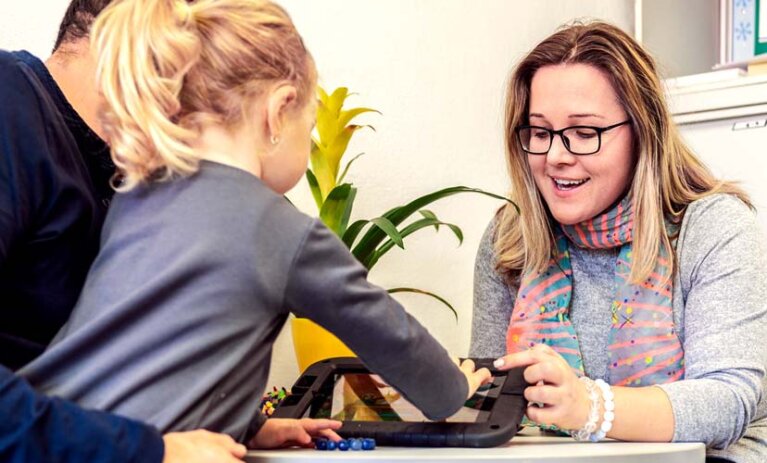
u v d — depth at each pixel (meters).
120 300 0.73
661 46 2.32
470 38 2.02
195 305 0.73
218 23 0.83
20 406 0.64
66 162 0.86
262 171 0.87
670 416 0.98
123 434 0.65
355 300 0.78
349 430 0.88
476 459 0.73
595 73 1.21
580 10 2.29
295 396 0.98
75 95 0.93
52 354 0.72
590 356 1.27
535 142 1.26
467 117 2.01
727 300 1.13
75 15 0.95
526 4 2.15
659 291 1.21
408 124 1.88
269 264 0.75
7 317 0.84
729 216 1.20
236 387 0.76
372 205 1.80
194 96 0.81
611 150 1.21
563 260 1.31
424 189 1.90
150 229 0.77
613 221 1.25
